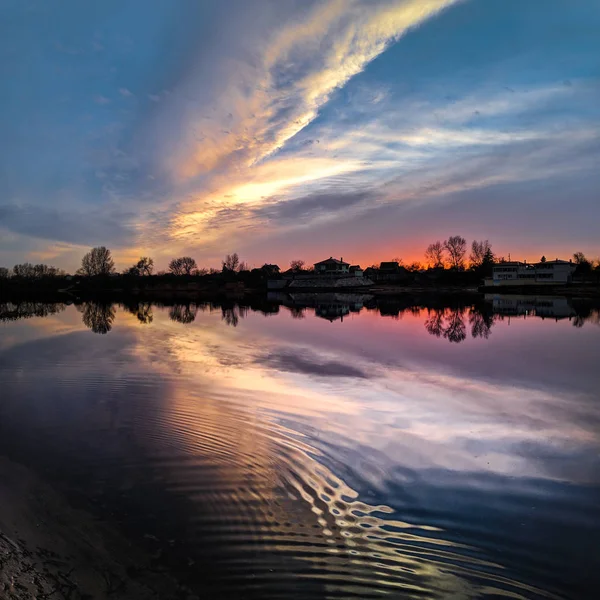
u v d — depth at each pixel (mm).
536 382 15227
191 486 7852
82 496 7500
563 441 9930
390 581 5574
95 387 14734
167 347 23984
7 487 7777
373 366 18219
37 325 38406
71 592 5254
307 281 144625
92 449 9477
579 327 31766
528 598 5344
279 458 9023
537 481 8094
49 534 6398
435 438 10133
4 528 6508
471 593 5426
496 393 13836
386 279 148500
